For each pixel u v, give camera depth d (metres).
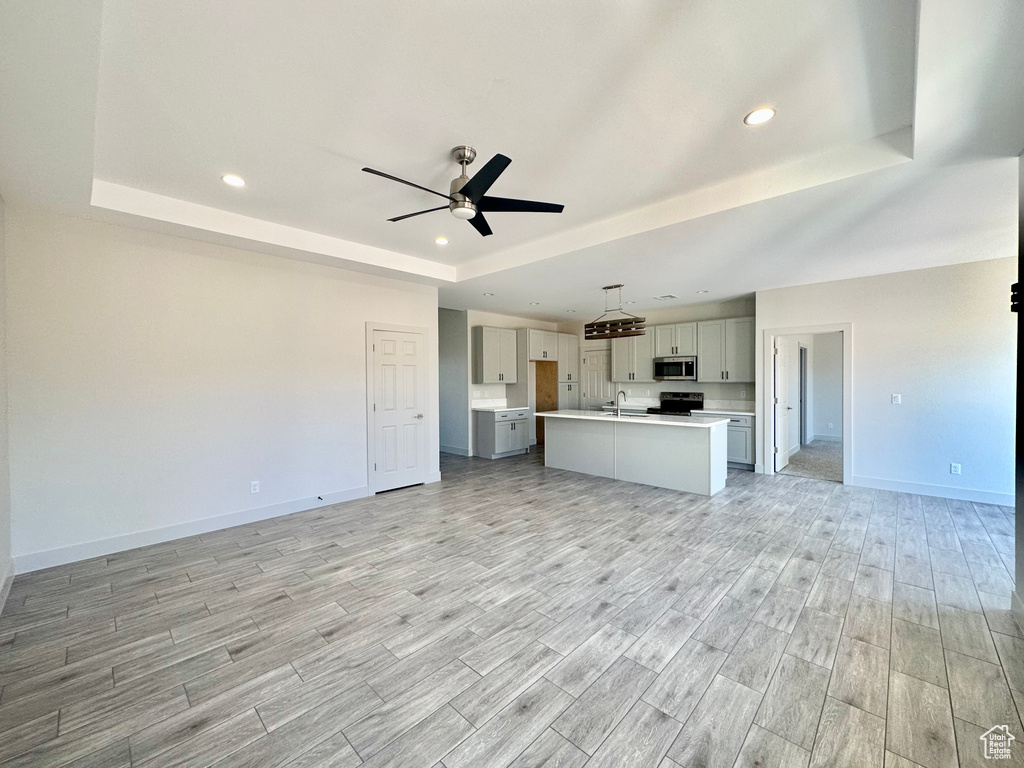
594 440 5.80
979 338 4.30
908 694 1.76
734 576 2.82
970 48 1.45
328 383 4.52
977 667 1.92
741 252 3.90
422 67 1.81
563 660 2.00
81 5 1.29
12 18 1.31
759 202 2.77
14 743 1.55
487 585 2.73
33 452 2.96
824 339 8.73
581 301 6.55
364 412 4.84
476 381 7.50
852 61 1.76
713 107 2.08
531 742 1.55
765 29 1.60
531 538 3.52
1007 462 4.20
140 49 1.67
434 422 5.56
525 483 5.42
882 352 4.80
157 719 1.66
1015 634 2.15
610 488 5.12
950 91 1.68
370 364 4.88
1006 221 3.12
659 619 2.33
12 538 2.88
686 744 1.53
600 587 2.69
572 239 3.84
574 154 2.51
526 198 3.13
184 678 1.90
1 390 2.70
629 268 4.50
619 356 7.76
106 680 1.88
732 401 6.71
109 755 1.50
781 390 6.01
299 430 4.31
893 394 4.75
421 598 2.57
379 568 2.99
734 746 1.52
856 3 1.48
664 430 5.09
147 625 2.30
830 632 2.19
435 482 5.49
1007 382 4.19
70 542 3.10
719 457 4.92
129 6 1.46
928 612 2.36
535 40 1.66
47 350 3.02
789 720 1.63
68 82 1.64
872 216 3.02
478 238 4.07
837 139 2.36
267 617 2.38
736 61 1.77
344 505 4.50
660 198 3.14
